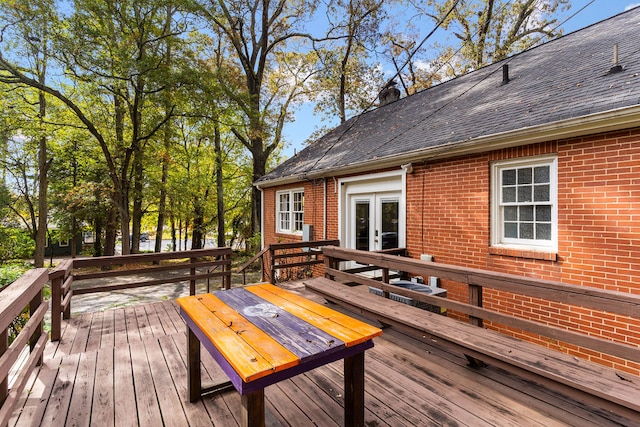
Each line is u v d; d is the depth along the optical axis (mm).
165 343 3447
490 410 2264
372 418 2174
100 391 2502
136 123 12250
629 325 3230
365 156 6332
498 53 14242
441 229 5094
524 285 2422
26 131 12398
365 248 6855
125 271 4648
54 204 16062
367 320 4172
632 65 3855
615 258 3303
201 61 11984
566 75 4734
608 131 3344
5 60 9594
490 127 4320
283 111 16750
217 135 17625
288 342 1810
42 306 2994
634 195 3178
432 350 3262
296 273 8391
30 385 2580
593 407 2285
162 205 17172
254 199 15414
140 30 10383
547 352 2291
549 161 3918
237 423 2127
